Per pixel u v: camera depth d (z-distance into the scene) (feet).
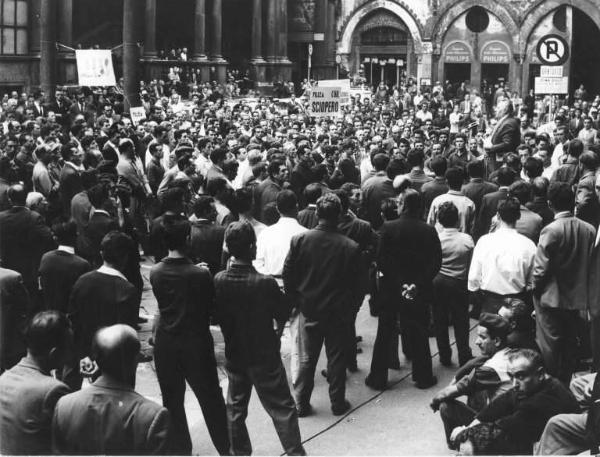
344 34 186.80
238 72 168.14
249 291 26.48
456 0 178.40
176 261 26.14
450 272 35.83
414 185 46.44
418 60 182.39
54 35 100.42
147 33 143.13
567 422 21.38
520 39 175.52
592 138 73.61
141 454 18.35
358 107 127.13
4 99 106.83
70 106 98.53
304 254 30.07
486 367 24.23
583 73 193.06
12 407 19.52
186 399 33.19
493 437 22.68
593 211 42.32
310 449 28.25
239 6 181.27
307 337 30.73
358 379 35.32
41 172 48.93
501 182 40.47
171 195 34.99
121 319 26.91
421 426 30.32
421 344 33.86
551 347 30.78
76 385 27.91
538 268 30.30
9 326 28.94
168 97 136.15
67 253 30.50
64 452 18.57
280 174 43.86
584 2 171.53
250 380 27.30
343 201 35.55
